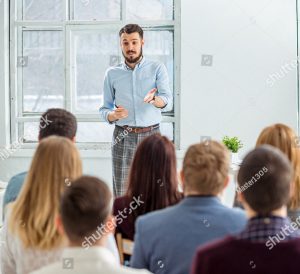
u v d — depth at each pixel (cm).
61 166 172
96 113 511
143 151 211
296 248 125
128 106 417
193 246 168
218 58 480
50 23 505
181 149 487
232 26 477
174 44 492
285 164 133
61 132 233
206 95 484
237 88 481
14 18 506
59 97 516
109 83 424
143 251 176
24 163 505
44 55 513
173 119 493
